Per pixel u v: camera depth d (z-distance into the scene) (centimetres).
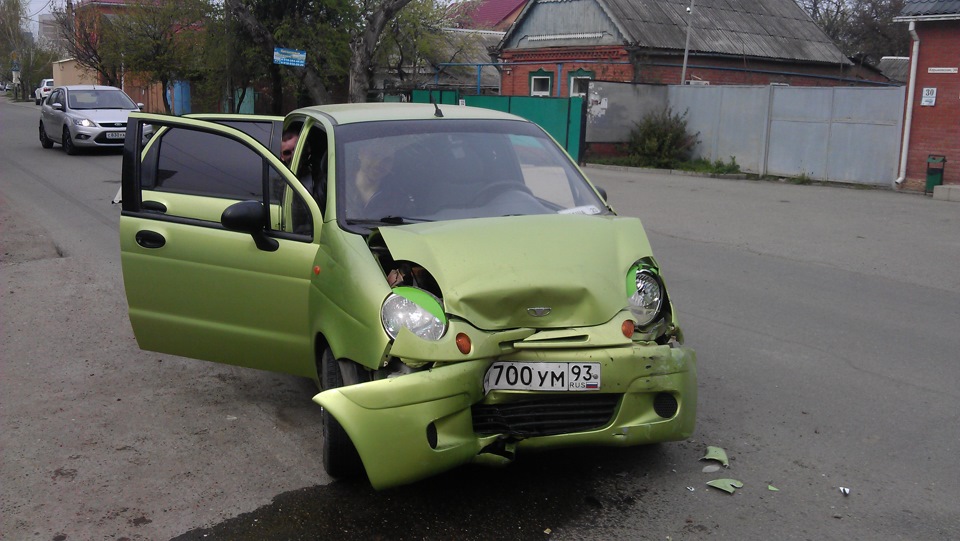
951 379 577
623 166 2233
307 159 525
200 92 3250
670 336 418
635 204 1501
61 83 6100
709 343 660
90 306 768
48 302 781
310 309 441
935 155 1691
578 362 374
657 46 2597
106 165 1981
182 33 3050
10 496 412
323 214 455
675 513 387
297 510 394
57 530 380
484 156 502
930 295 825
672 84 2309
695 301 795
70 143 2214
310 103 2922
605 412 387
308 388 563
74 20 3962
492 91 3206
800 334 685
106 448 467
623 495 404
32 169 1889
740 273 921
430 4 2936
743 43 2827
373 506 395
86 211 1302
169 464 446
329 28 2627
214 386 566
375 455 354
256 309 472
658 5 2773
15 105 5672
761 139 2047
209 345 500
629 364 380
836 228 1234
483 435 374
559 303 385
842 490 411
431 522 379
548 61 2872
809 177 1947
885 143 1791
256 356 484
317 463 445
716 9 2930
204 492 414
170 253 500
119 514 394
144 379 580
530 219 436
